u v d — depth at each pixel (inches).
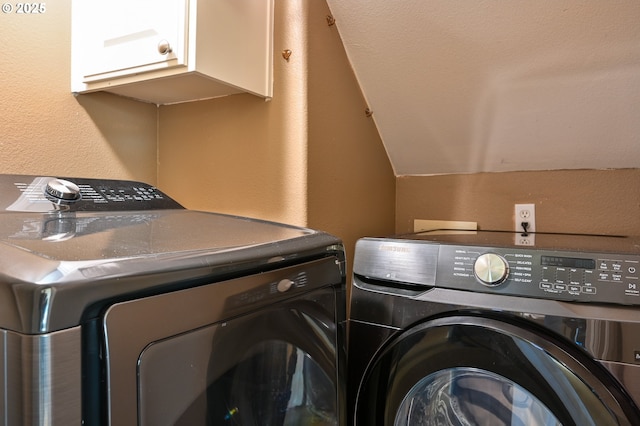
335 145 55.3
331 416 36.3
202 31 42.3
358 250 45.2
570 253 35.4
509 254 37.4
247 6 48.0
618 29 45.5
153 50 43.1
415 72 57.1
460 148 65.8
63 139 49.5
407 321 40.6
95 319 19.3
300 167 49.7
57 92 48.9
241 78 47.4
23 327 17.7
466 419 39.8
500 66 53.2
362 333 43.3
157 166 61.3
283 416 31.3
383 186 69.8
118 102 55.6
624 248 38.1
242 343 27.2
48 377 17.5
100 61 47.5
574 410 32.7
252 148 53.1
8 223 30.0
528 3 46.2
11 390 17.8
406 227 74.4
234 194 54.6
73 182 43.4
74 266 19.2
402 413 40.9
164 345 22.0
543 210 64.0
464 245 39.8
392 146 69.3
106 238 26.5
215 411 25.4
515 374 35.0
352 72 59.0
